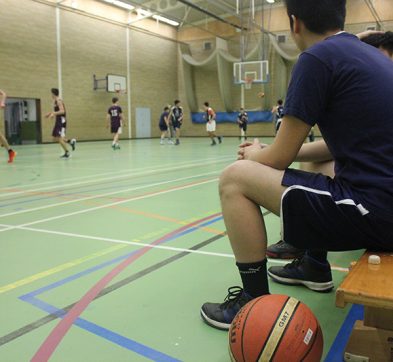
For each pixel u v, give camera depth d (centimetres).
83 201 454
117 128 1340
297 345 120
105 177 651
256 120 2195
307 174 148
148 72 2155
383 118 133
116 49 1948
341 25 152
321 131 151
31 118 1638
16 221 359
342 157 142
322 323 173
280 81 2097
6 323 174
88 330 168
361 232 136
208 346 156
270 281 221
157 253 268
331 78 137
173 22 2244
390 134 133
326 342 158
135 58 2064
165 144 1617
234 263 248
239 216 155
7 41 1482
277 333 121
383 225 133
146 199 466
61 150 1280
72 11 1723
